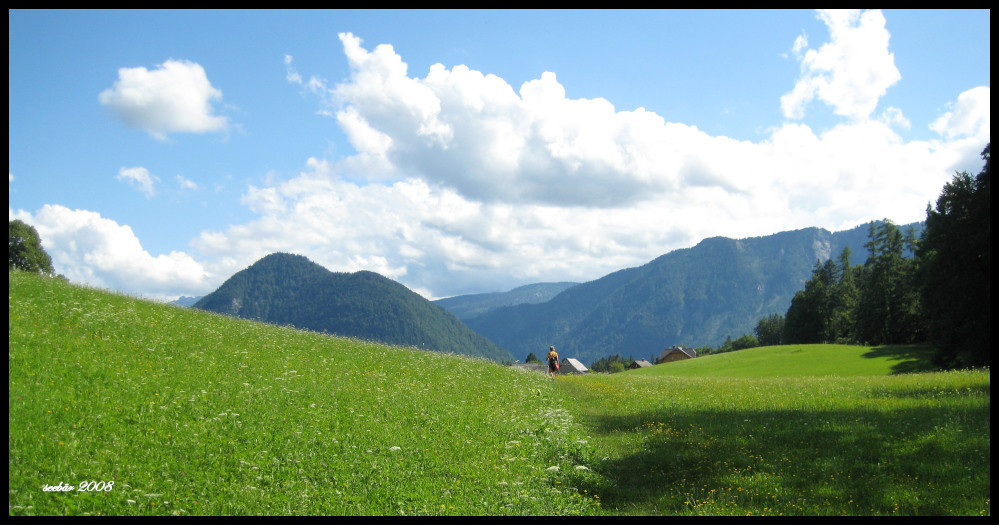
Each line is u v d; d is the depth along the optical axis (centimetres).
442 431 1540
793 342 11438
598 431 1877
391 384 2077
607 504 1191
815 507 1085
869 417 1720
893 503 1081
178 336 2036
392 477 1155
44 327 1656
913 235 8631
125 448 1050
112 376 1393
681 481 1307
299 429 1312
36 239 5612
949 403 1828
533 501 1118
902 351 6259
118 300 2378
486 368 3089
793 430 1623
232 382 1598
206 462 1068
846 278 11144
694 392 2694
